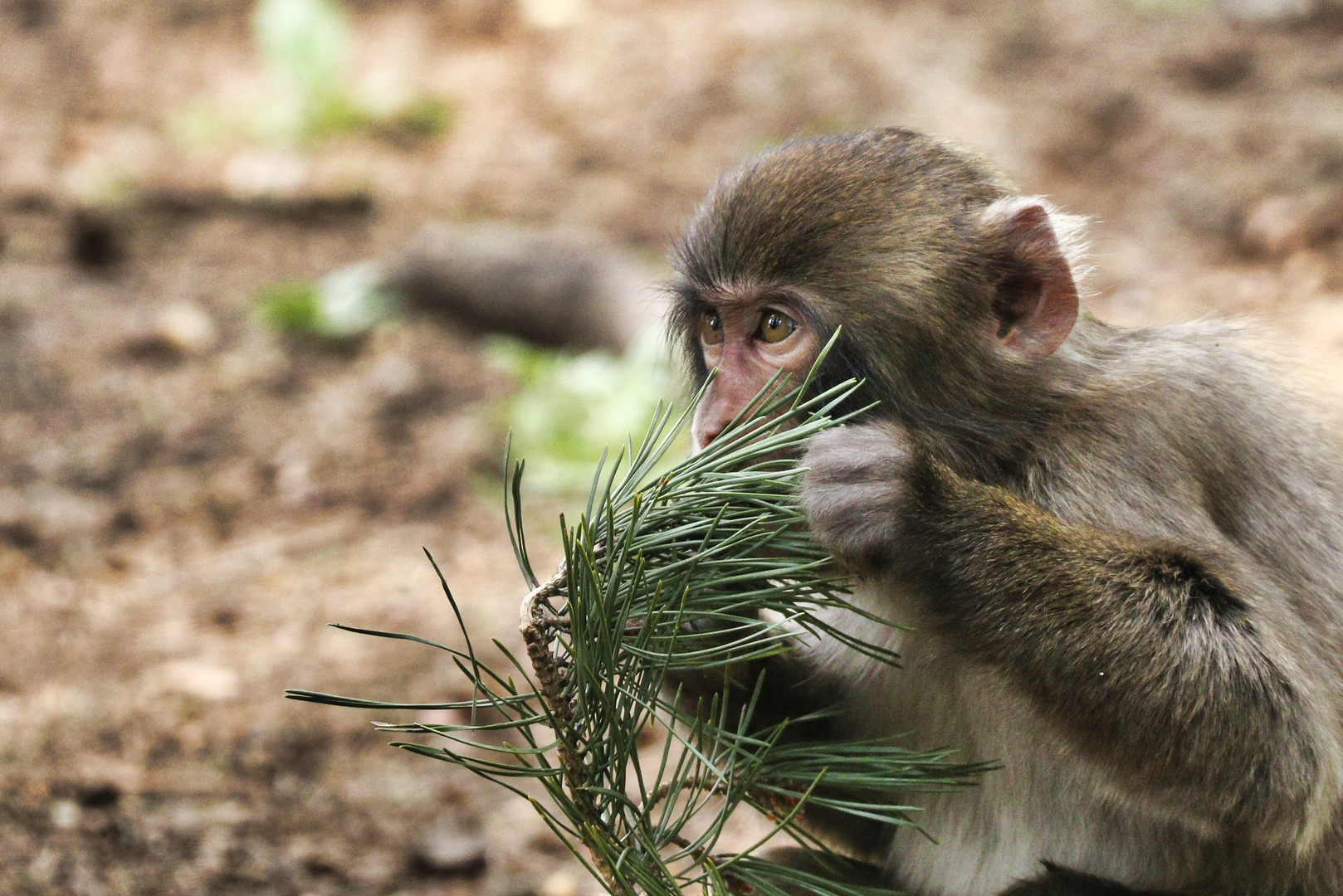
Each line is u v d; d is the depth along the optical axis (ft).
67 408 52.85
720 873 18.76
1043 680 19.20
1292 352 26.32
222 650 38.68
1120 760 19.30
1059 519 21.34
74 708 35.14
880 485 19.20
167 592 42.19
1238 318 24.99
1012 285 22.06
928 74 77.87
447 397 54.75
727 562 17.99
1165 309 50.42
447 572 43.24
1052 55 78.18
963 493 19.72
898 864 23.50
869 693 23.09
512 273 61.98
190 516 46.85
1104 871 22.21
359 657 38.37
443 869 30.14
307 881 29.50
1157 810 19.62
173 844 30.07
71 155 80.64
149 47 93.61
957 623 19.40
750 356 22.02
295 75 85.61
